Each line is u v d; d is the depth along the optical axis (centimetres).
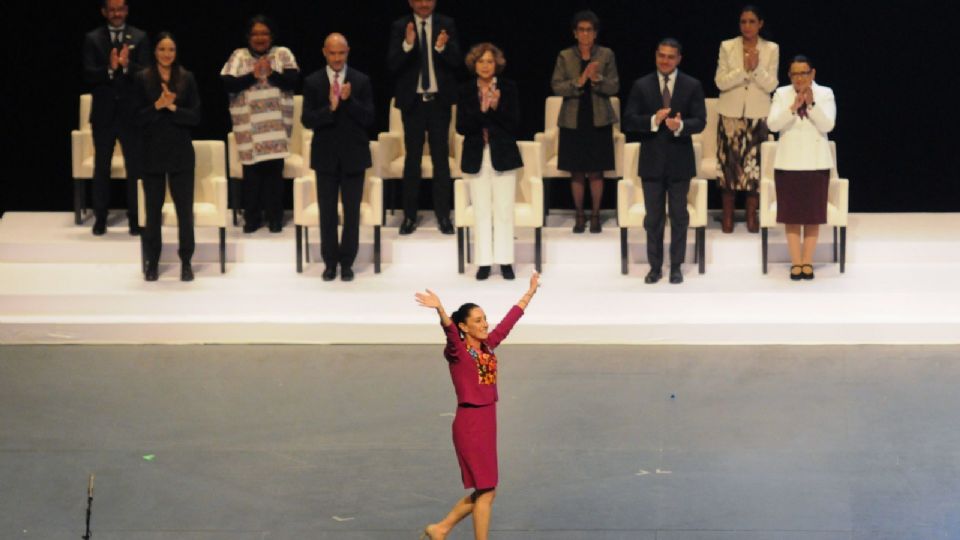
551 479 1858
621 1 2811
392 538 1712
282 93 2584
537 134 2661
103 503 1802
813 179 2405
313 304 2373
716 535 1712
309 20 2842
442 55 2562
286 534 1722
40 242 2569
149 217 2448
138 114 2419
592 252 2555
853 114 2838
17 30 2817
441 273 2514
